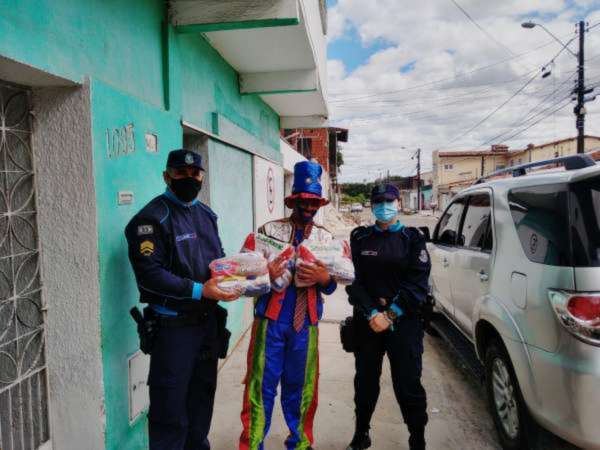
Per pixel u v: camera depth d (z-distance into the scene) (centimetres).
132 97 254
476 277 333
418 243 262
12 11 168
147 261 202
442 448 293
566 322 217
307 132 2398
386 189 261
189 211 227
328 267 242
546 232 246
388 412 341
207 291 208
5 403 202
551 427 231
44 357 223
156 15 300
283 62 485
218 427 320
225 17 310
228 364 431
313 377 256
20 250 209
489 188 350
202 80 396
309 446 257
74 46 206
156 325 215
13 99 205
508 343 264
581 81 1565
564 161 281
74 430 225
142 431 264
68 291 219
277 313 246
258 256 220
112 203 231
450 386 389
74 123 213
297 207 253
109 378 228
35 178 216
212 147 418
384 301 261
